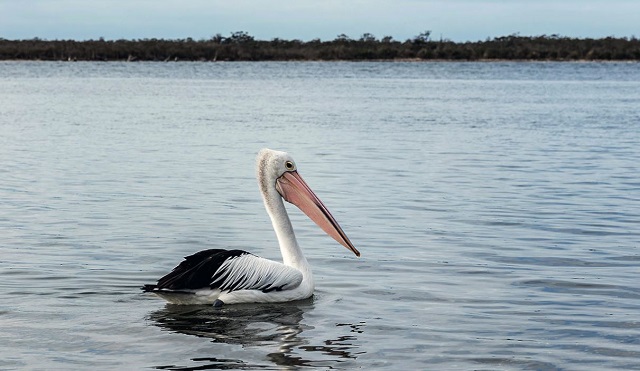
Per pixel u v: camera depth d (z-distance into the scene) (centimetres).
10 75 7894
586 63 13000
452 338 830
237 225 1373
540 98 5228
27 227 1337
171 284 896
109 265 1100
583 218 1445
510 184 1839
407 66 11606
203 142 2697
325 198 1642
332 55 13325
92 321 867
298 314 902
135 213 1467
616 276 1066
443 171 2047
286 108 4297
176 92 5625
